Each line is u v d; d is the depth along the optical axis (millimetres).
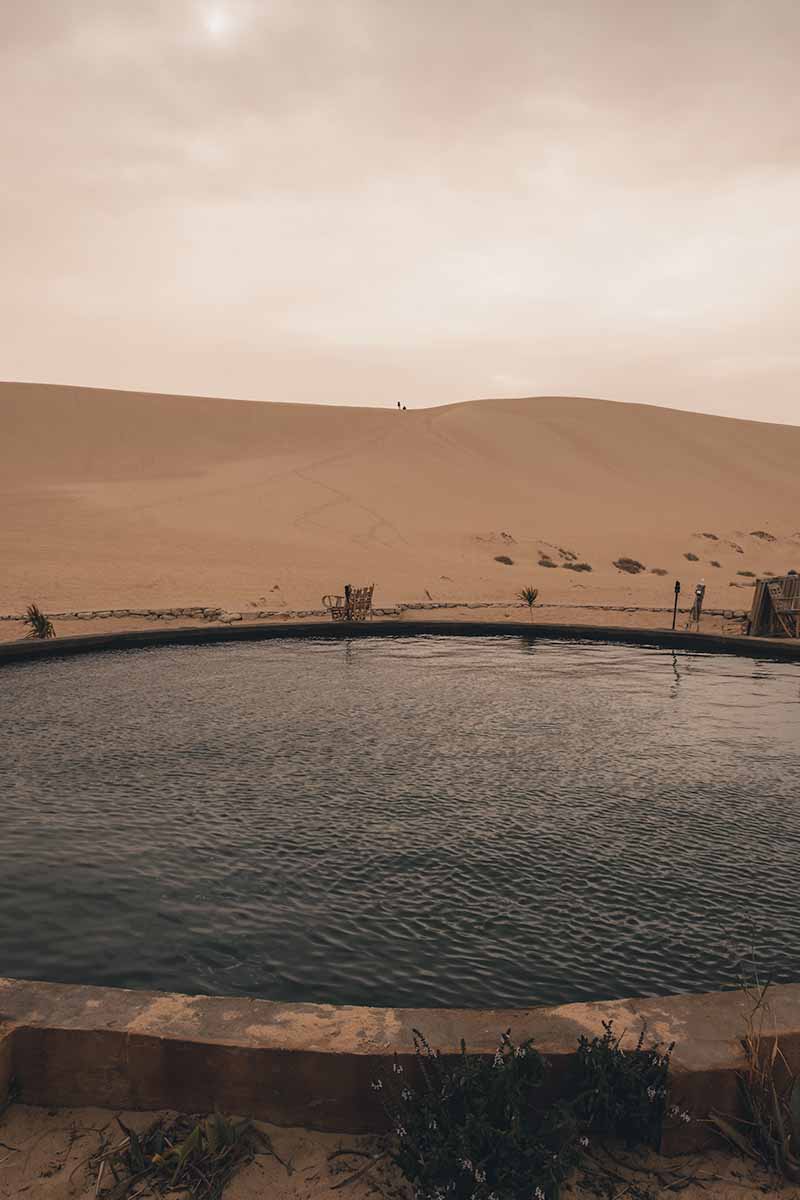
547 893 5852
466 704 12461
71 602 23469
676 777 8750
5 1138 2895
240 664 16156
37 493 44344
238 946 5000
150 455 63469
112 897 5598
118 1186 2682
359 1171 2787
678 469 73438
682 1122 2877
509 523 47844
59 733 10195
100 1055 3023
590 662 17188
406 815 7391
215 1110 2885
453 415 79812
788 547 50969
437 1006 4422
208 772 8586
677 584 20953
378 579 31047
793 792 8273
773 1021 3145
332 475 54688
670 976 4805
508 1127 2787
